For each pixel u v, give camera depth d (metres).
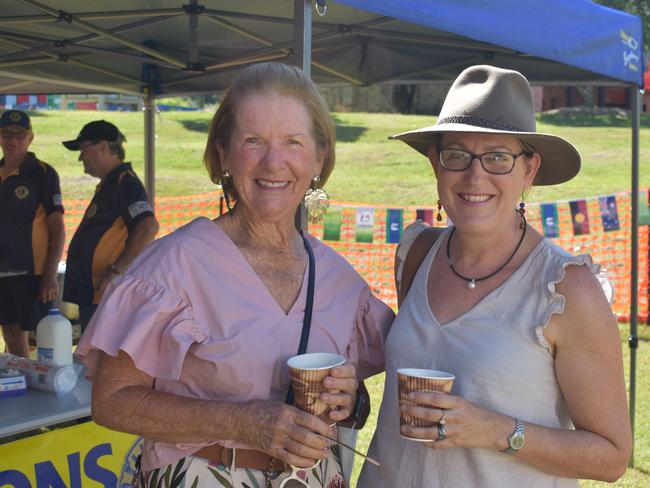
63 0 4.09
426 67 5.33
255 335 1.85
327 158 2.03
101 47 5.32
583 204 8.66
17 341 5.72
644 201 8.95
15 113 5.54
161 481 1.83
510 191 1.89
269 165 1.86
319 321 1.98
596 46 4.01
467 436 1.69
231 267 1.90
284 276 1.99
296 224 2.45
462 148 1.92
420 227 2.22
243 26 4.69
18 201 5.52
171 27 4.80
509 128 1.88
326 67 5.35
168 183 16.59
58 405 2.93
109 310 1.81
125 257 4.97
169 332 1.78
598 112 26.52
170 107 29.59
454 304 1.94
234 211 2.03
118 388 1.82
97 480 3.11
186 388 1.86
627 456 1.77
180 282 1.83
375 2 2.64
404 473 1.96
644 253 9.09
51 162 17.69
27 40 4.91
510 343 1.81
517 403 1.80
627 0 24.28
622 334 8.44
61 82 5.86
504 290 1.87
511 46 3.30
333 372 1.71
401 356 2.00
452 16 2.98
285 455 1.68
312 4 2.55
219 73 5.79
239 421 1.71
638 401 6.27
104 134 5.10
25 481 2.88
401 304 2.18
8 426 2.68
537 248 1.87
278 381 1.87
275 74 1.91
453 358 1.89
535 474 1.83
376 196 15.94
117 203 5.08
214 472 1.81
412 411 1.68
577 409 1.77
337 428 2.05
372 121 24.47
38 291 5.62
